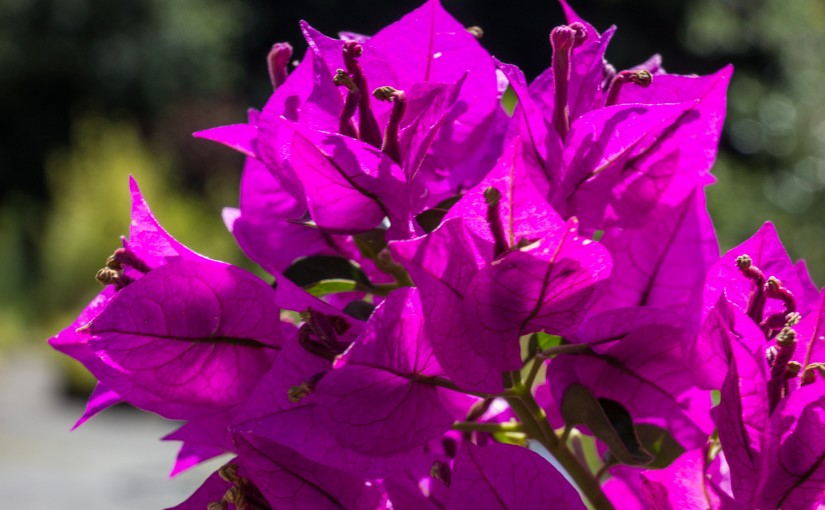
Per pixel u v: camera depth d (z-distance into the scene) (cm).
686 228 29
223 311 27
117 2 468
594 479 28
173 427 237
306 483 26
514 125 28
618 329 27
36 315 340
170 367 27
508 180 24
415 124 27
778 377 26
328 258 29
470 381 25
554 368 28
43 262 379
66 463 199
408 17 28
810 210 250
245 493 27
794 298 28
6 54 455
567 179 27
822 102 351
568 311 25
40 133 468
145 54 472
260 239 30
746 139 353
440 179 29
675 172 28
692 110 28
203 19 495
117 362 26
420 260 24
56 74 466
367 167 26
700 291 29
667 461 28
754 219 246
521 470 25
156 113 478
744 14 461
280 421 25
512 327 25
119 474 192
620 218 29
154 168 372
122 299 26
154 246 27
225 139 29
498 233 25
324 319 26
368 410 25
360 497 27
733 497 25
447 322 25
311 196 27
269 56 30
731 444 25
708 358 26
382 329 25
